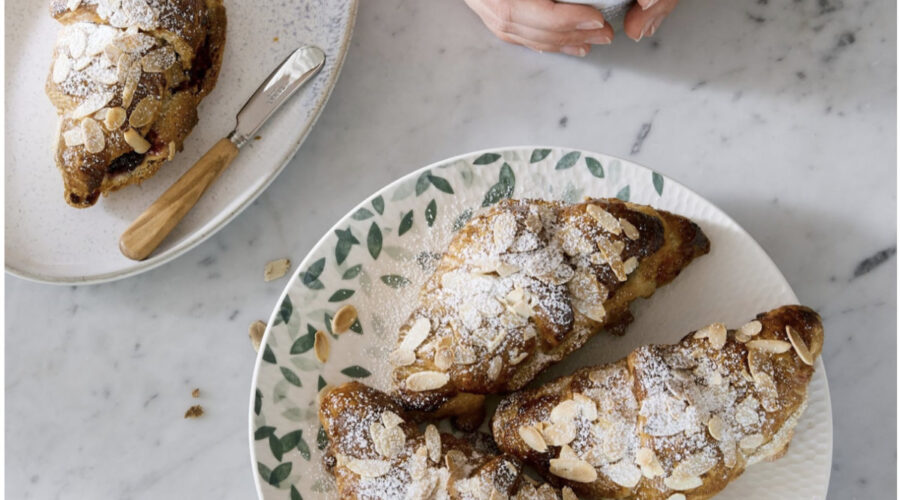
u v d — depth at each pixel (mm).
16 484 654
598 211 586
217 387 659
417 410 596
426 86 676
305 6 661
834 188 665
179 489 653
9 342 662
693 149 670
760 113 671
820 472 593
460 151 671
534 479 589
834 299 659
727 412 556
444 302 587
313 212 667
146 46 613
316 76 652
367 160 671
